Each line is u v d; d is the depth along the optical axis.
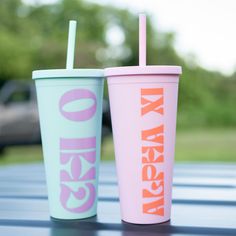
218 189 1.16
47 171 0.89
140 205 0.82
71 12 10.66
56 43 10.05
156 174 0.82
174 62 10.75
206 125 10.70
